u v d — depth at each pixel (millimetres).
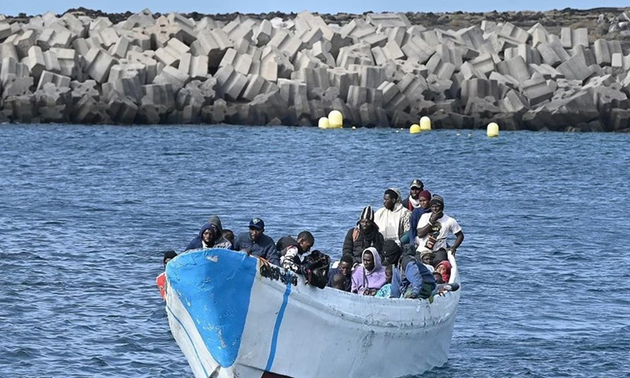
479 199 127562
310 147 188500
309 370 46500
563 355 58844
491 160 173875
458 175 152500
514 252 90625
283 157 172000
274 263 48781
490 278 79188
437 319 54281
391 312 49875
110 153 173000
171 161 163750
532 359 58000
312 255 46094
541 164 169250
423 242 62219
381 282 53188
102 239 93625
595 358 58344
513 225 106188
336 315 46500
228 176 146250
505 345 60812
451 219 62375
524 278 79500
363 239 54562
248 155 173875
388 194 62875
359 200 123062
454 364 56969
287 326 44969
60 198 120812
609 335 63219
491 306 70250
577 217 113375
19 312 65812
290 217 107875
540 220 110438
